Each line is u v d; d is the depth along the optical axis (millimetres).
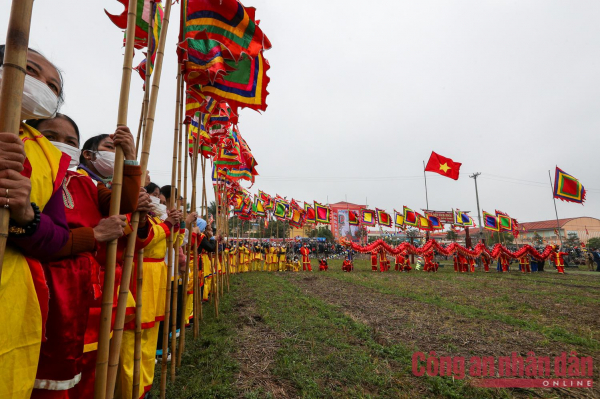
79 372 1766
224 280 9734
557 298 8734
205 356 4062
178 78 3396
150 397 3072
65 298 1611
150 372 2914
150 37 2424
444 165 19906
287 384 3410
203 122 5039
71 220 1813
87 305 1735
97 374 1621
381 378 3588
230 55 3107
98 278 1979
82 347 1698
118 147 1751
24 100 1434
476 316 6441
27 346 1352
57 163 1550
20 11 1194
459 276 14859
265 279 12680
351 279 12656
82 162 2682
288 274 15352
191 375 3598
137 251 2518
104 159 2602
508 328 5656
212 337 4758
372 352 4367
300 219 20219
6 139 1155
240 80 3551
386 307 7176
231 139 6938
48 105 1550
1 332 1249
